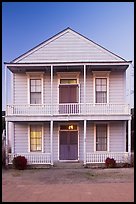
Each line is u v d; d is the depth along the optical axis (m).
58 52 23.58
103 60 23.42
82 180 16.53
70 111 22.98
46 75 23.89
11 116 22.58
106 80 23.75
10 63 22.38
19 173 19.58
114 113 22.53
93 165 22.30
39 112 22.83
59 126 23.67
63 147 23.53
